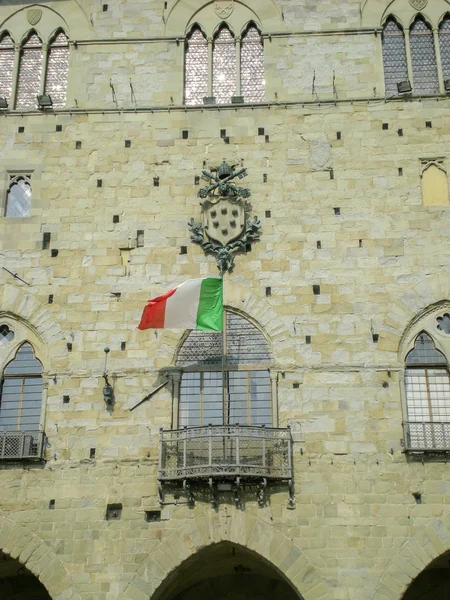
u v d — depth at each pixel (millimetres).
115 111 34062
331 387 30078
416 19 35438
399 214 32031
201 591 33562
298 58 34625
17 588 33812
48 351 31078
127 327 31250
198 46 35438
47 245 32406
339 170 32750
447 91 33812
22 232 32594
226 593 33469
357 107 33625
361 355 30406
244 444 29250
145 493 29188
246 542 28422
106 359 30891
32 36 35906
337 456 29219
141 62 34906
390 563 28016
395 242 31703
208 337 31281
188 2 35781
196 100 34625
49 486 29422
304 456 29266
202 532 28625
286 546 28297
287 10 35344
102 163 33406
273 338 30781
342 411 29766
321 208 32250
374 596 27703
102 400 30359
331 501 28719
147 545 28625
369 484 28875
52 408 30375
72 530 28906
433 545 28156
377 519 28484
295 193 32500
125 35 35375
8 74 35500
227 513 28734
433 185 32562
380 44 34688
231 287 31438
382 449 29250
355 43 34719
